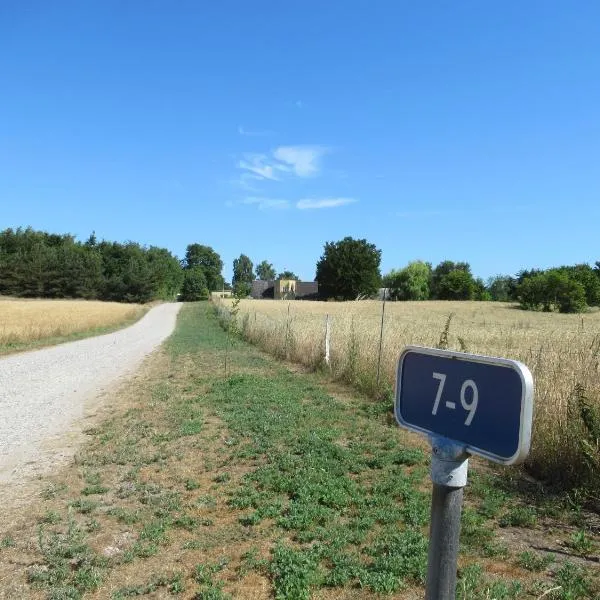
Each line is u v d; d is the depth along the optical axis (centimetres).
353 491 631
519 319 4788
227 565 473
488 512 572
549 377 802
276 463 741
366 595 418
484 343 1555
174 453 826
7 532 559
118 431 980
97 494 667
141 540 528
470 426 168
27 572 473
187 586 440
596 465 593
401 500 616
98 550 510
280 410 1089
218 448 840
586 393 697
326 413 1052
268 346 2220
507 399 155
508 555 480
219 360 1994
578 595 410
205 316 5900
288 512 581
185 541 524
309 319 3080
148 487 681
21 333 2912
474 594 402
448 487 175
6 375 1748
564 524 551
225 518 579
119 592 432
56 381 1636
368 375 1274
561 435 659
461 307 7319
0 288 8962
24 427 1049
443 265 12100
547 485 657
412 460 746
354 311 5891
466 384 171
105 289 9875
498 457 156
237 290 1977
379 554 479
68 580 456
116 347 2752
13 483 722
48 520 585
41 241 10031
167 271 12131
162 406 1188
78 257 9644
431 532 178
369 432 906
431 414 186
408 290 10662
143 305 9088
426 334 1602
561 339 1382
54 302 7519
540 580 434
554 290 6662
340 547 490
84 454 839
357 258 10850
